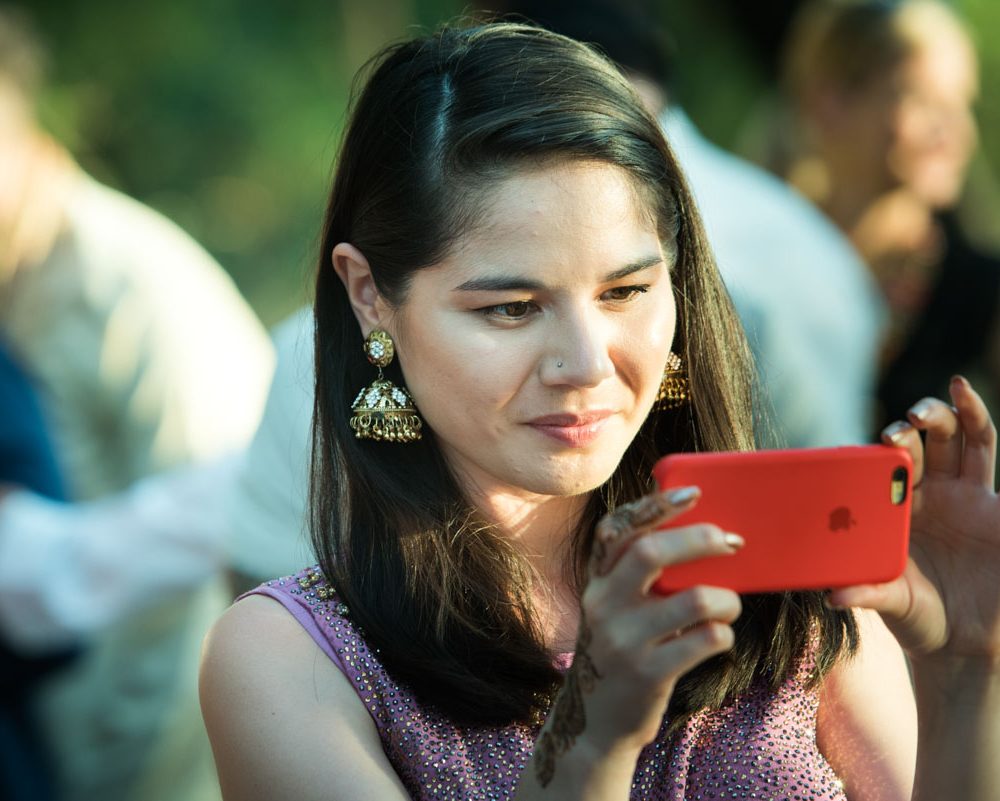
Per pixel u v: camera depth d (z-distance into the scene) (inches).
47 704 486.3
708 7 842.8
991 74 756.6
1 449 429.7
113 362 491.8
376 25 968.3
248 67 969.5
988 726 230.8
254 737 230.2
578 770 201.6
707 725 245.1
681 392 257.6
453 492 247.6
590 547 257.1
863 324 455.2
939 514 230.4
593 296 223.8
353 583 241.6
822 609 252.2
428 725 236.8
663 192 234.5
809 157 529.0
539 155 221.9
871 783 255.9
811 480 205.3
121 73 955.3
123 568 428.1
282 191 949.2
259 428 378.6
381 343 241.3
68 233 497.0
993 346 538.3
